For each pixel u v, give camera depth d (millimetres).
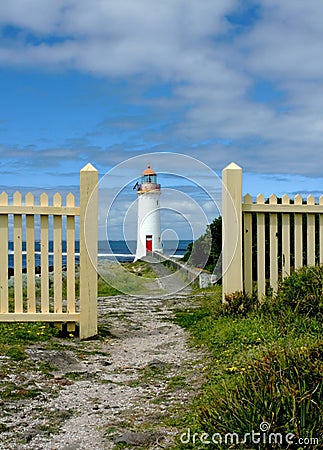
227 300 7586
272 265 7887
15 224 7656
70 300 7723
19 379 5438
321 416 3564
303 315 6406
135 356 6719
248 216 7836
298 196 7859
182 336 7668
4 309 7719
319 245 7996
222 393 4316
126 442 3959
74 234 7719
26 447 3912
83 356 6648
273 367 4168
